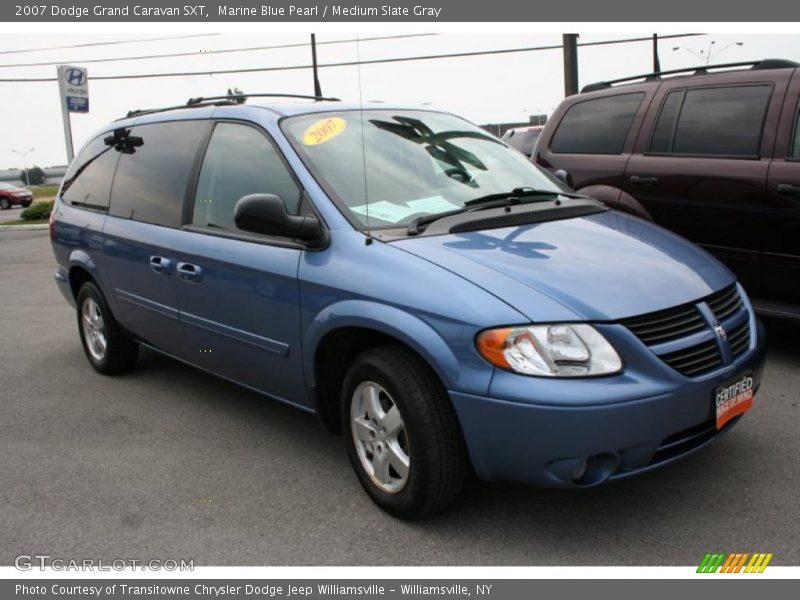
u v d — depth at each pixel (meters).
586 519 3.07
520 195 3.81
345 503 3.33
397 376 2.92
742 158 4.93
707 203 5.08
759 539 2.87
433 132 4.11
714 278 3.19
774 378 4.55
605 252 3.16
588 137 5.97
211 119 4.24
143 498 3.48
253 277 3.59
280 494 3.44
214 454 3.92
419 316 2.84
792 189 4.61
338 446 3.95
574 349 2.63
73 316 7.66
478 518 3.12
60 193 5.70
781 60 5.02
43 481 3.71
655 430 2.66
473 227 3.33
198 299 4.02
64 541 3.14
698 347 2.85
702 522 3.00
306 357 3.36
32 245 16.00
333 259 3.22
